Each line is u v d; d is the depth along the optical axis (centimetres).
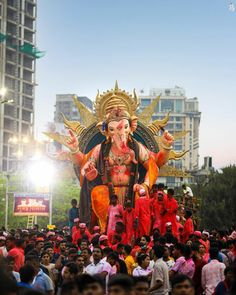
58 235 3481
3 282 919
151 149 4059
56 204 10344
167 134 4053
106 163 4009
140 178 4050
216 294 1733
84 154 4072
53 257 2570
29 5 16950
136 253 2631
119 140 3988
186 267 2128
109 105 4041
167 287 2031
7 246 2616
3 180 9750
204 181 10956
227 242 2764
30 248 2616
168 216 3597
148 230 3612
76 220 3606
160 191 3662
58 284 2203
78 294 1140
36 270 1862
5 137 15825
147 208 3625
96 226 3753
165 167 4134
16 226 9662
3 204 9619
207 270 2073
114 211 3694
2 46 15800
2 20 15912
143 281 1356
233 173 10181
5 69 16025
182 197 4112
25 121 16625
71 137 4056
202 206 9900
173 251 2308
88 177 4019
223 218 9869
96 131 4084
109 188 3984
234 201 10006
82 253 2277
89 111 4116
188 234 3506
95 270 2102
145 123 4088
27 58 16775
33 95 16938
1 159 15538
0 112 15625
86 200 4034
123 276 1127
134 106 4062
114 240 3256
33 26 17062
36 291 991
